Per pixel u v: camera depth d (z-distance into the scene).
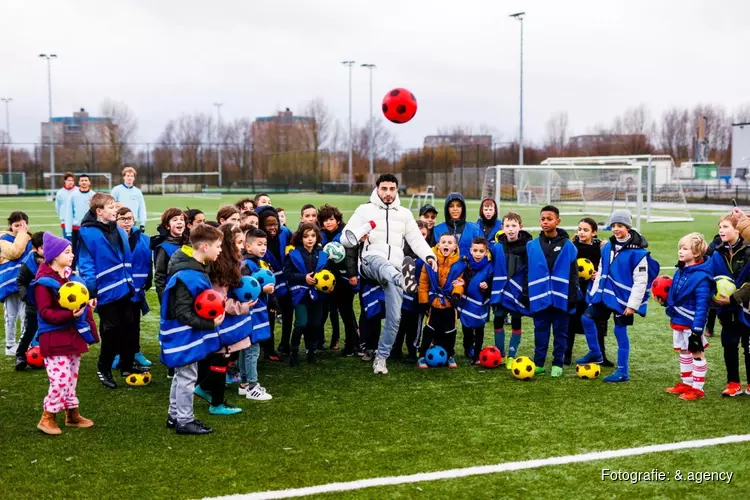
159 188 59.31
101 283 6.71
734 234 6.44
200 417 5.89
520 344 8.79
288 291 7.85
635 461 4.91
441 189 51.00
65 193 13.32
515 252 7.48
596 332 7.32
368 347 7.80
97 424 5.71
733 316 6.29
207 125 79.94
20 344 7.40
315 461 4.93
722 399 6.33
